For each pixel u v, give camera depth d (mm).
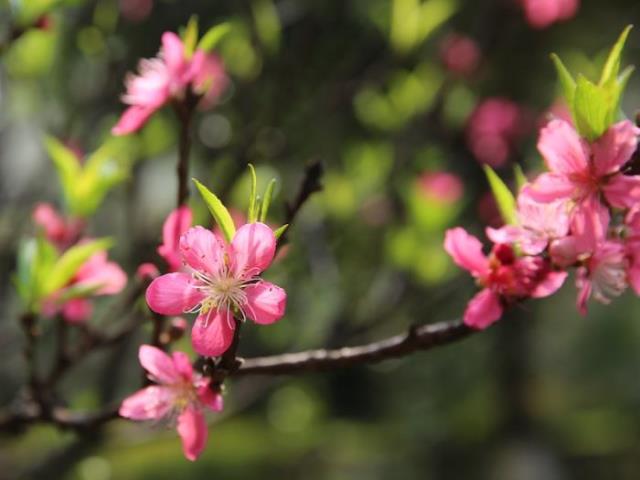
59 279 2943
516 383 12547
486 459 12188
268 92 5129
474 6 6262
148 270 2869
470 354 12883
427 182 4957
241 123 5086
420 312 5070
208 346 1896
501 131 6652
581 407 14633
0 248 5473
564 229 2088
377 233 5367
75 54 5621
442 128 5484
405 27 4836
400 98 5266
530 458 12102
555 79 7840
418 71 5617
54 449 5180
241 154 4371
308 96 5770
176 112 2541
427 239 4727
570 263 2062
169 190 6750
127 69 5871
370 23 6043
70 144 5301
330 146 5945
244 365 2232
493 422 12742
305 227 5348
